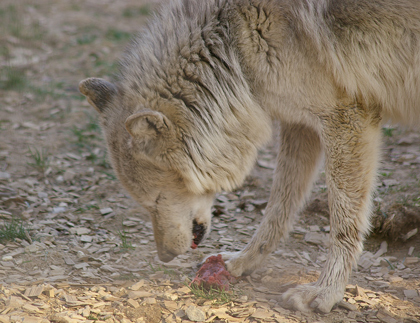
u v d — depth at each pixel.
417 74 6.19
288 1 6.09
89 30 21.19
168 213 6.64
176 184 6.50
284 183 7.20
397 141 12.04
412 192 9.25
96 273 6.91
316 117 6.30
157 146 6.05
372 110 6.33
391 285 6.78
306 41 6.02
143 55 6.48
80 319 5.54
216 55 6.30
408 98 6.45
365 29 6.02
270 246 7.18
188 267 7.31
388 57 6.10
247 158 6.77
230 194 10.27
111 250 7.77
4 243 7.55
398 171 10.41
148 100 6.21
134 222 8.94
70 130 13.03
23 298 5.95
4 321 5.36
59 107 14.45
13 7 23.44
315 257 7.85
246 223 9.11
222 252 7.40
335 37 6.02
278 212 7.18
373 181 6.34
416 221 8.20
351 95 6.10
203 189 6.55
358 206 6.21
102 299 6.09
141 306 5.91
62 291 6.20
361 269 7.37
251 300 6.24
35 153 11.56
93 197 9.90
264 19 6.16
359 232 6.24
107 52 18.70
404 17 5.99
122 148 6.36
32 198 9.48
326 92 6.14
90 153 11.84
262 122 6.60
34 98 14.91
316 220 9.07
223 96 6.32
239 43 6.28
